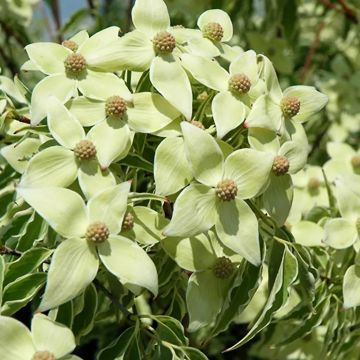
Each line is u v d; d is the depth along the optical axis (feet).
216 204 1.91
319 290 2.22
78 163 1.93
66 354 1.72
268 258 2.06
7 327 1.72
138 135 2.03
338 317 2.24
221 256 1.98
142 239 1.91
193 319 1.95
